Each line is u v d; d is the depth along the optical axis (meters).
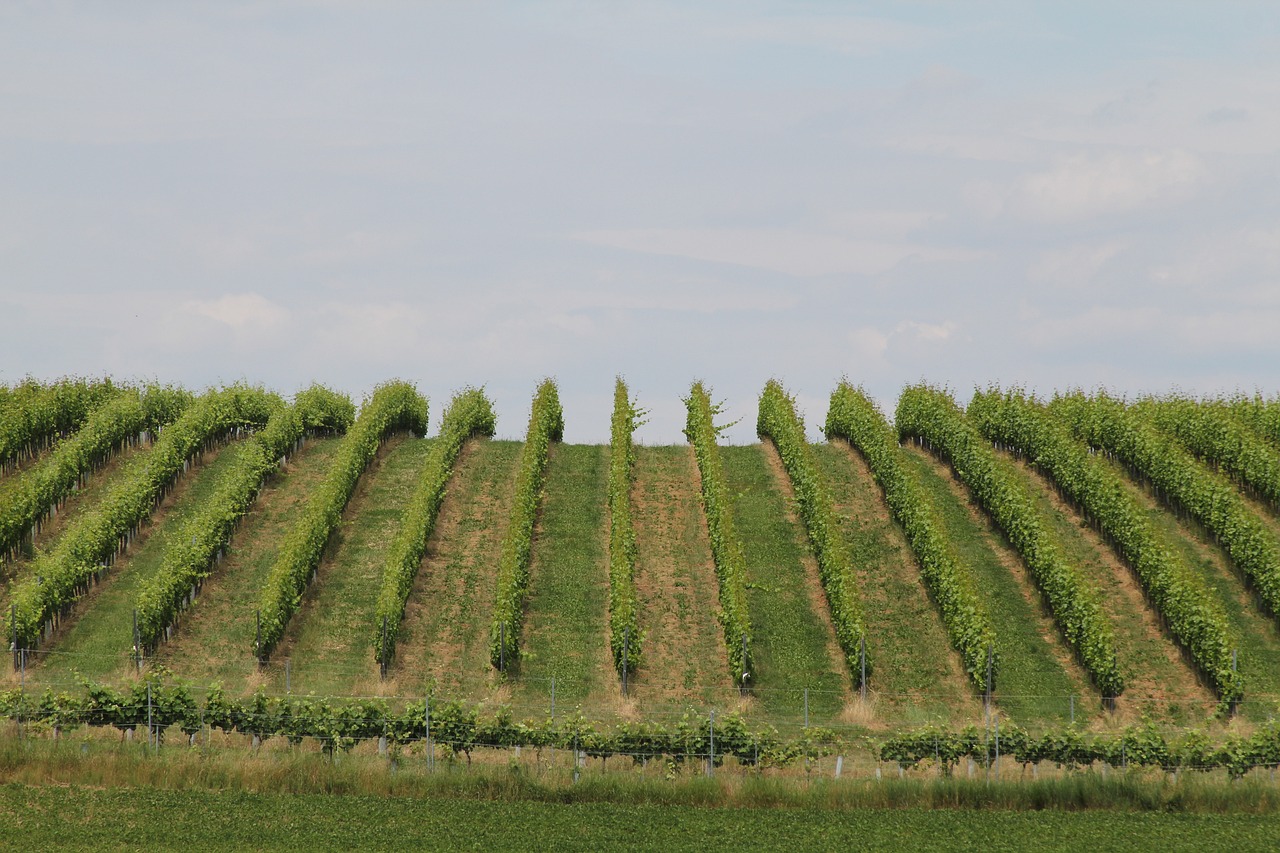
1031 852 56.72
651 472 120.00
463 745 68.94
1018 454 119.38
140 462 109.75
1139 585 92.56
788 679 83.12
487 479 117.00
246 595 92.00
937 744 68.62
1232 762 66.94
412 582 93.44
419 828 58.66
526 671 83.31
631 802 63.25
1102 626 79.56
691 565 99.88
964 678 83.00
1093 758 68.31
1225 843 57.91
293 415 122.19
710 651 86.81
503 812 61.16
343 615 90.31
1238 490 106.00
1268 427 114.69
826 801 63.31
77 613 87.38
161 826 57.94
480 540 103.44
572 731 68.81
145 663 80.81
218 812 59.88
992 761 69.00
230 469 108.44
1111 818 61.53
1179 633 83.19
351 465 109.69
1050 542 90.50
